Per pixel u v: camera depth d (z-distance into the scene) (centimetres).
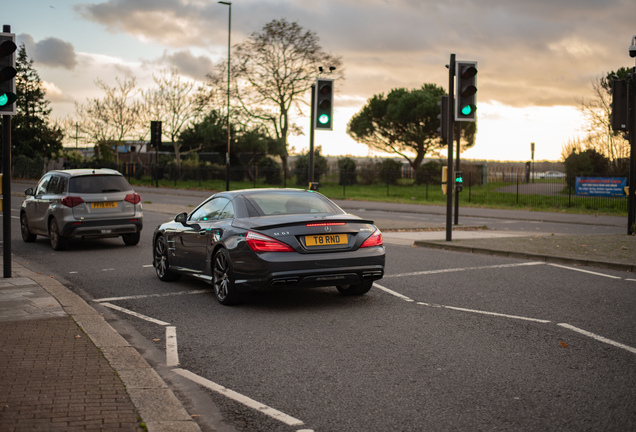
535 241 1308
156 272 988
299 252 668
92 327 590
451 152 1327
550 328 602
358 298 764
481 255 1162
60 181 1298
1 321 610
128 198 1309
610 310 681
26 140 6166
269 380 452
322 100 1320
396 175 4475
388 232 1658
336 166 4597
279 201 755
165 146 5909
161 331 607
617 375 454
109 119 4841
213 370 477
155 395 403
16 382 419
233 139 4981
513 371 466
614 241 1285
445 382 442
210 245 752
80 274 976
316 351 527
